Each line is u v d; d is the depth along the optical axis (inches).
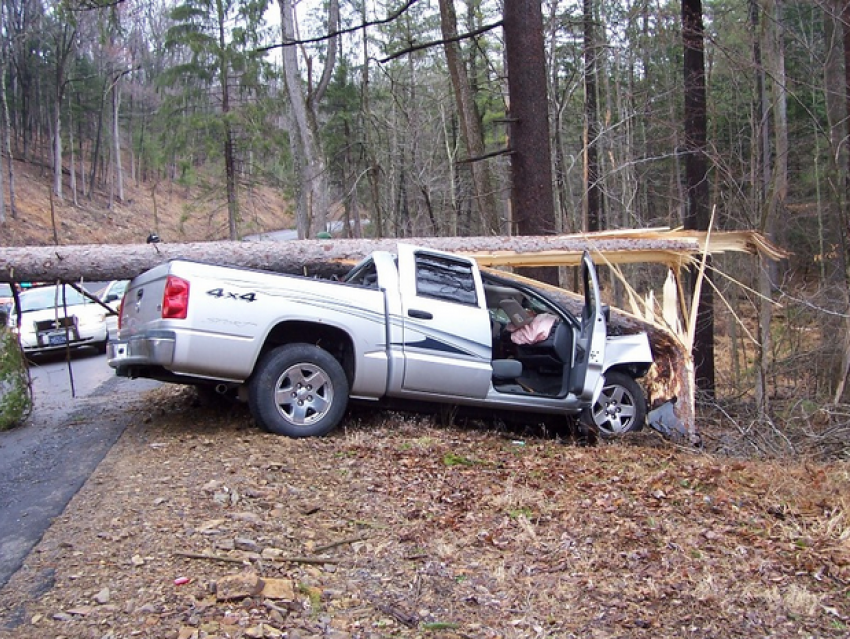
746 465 272.2
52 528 188.7
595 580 167.3
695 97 542.6
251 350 260.8
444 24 595.8
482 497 213.8
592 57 825.5
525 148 432.5
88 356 596.4
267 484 216.7
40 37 1923.0
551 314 321.1
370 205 1475.1
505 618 151.0
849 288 444.8
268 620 143.1
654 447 307.7
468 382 290.2
